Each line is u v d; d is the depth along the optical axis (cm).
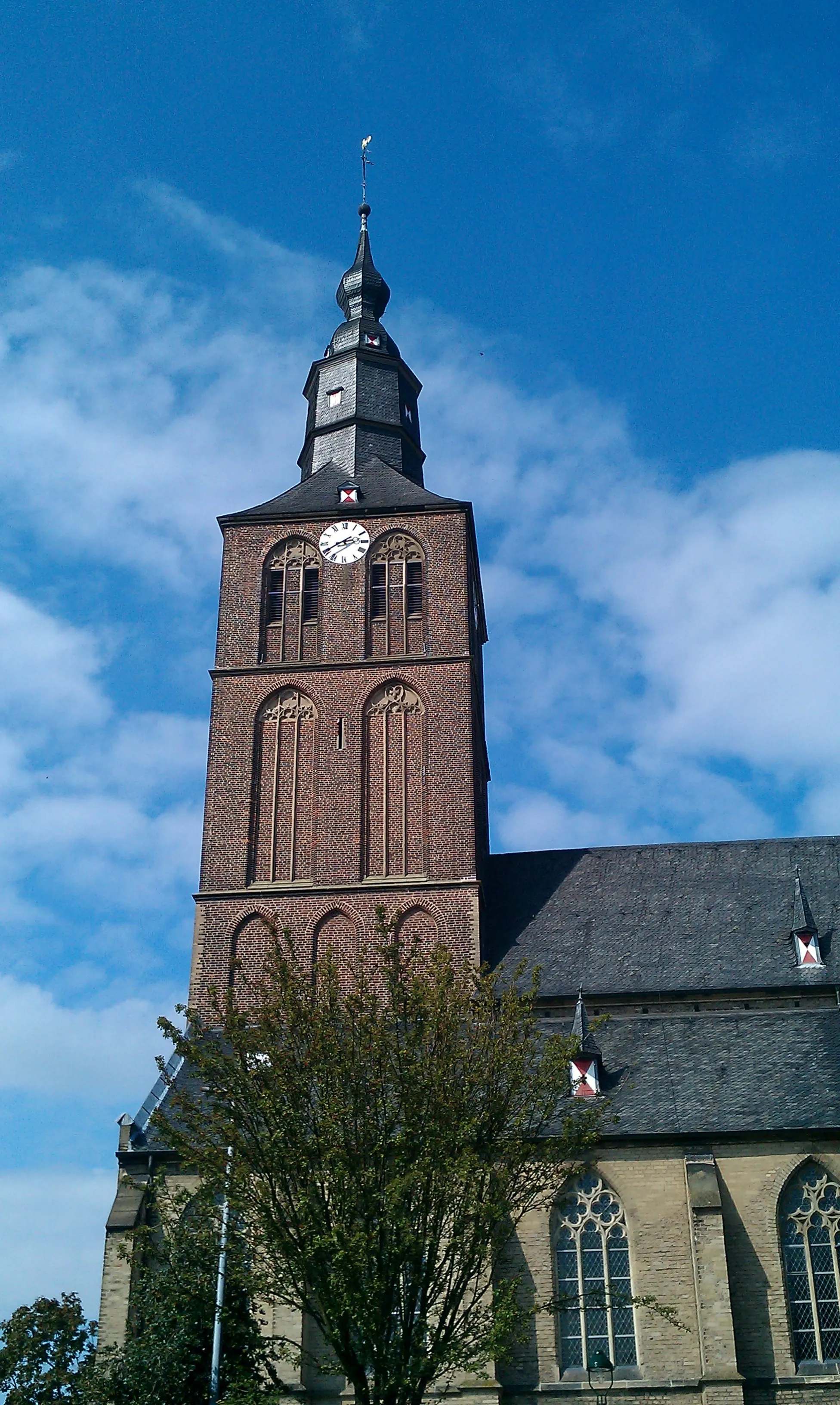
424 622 6181
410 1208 3625
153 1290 4066
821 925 5628
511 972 5650
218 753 6022
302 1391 4444
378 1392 3534
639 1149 4709
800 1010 5316
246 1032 3912
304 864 5800
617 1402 4372
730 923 5716
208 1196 3744
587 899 5959
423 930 5634
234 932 5700
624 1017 5409
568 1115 4438
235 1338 4050
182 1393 4003
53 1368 4294
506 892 6075
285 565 6397
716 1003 5409
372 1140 3716
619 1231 4619
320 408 7175
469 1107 3822
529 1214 4644
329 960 4266
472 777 5853
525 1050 3956
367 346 7294
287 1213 3706
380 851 5784
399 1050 3797
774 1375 4388
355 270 7569
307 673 6131
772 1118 4719
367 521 6391
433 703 5997
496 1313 3634
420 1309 3675
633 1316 4494
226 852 5841
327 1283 3506
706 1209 4531
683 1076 4994
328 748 5975
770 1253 4541
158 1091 5209
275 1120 3706
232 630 6256
